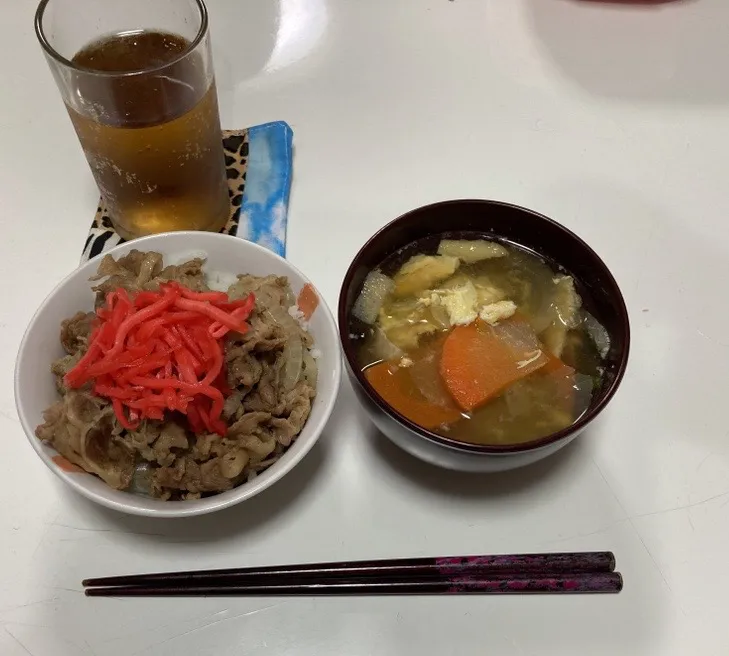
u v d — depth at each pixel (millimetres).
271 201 397
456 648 277
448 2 504
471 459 258
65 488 312
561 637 279
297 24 487
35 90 454
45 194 407
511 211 313
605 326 299
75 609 283
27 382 286
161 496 284
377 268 319
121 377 272
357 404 335
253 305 299
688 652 277
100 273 315
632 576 294
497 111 452
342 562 288
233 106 445
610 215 409
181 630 279
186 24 347
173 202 357
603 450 325
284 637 278
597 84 467
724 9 507
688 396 343
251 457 286
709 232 403
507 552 300
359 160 426
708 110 457
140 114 317
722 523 307
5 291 369
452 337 300
